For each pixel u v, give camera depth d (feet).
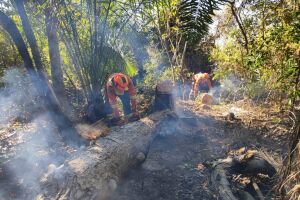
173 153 17.25
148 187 14.06
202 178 14.71
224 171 13.67
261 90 23.52
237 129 19.54
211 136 19.15
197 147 17.90
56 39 20.97
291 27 7.95
